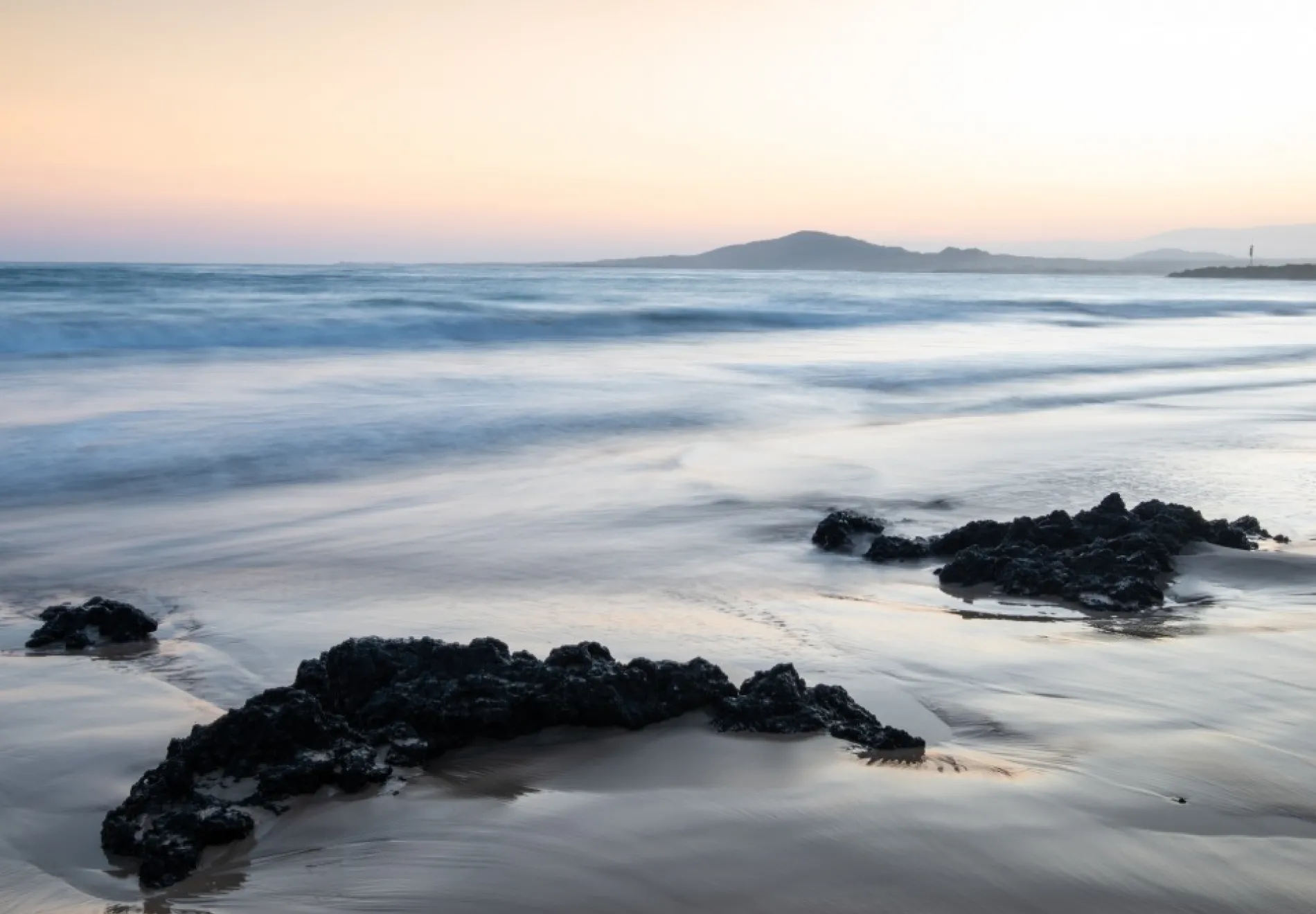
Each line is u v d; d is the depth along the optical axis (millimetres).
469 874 4691
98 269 81812
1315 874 4699
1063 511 10695
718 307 46562
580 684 6223
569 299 51562
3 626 8555
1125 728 6250
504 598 9070
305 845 5012
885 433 17641
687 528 11508
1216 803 5312
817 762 5789
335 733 5797
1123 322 50812
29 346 23859
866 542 10852
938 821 5098
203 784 5465
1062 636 8070
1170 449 16078
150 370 21531
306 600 9062
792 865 4715
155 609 8914
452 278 84062
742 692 6512
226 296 41156
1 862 4934
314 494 13102
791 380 23812
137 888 4715
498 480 13906
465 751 5969
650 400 20453
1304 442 16750
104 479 13453
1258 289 130125
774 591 9312
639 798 5371
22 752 6070
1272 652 7613
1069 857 4785
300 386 20422
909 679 7121
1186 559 10000
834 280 141875
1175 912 4410
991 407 21094
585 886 4566
